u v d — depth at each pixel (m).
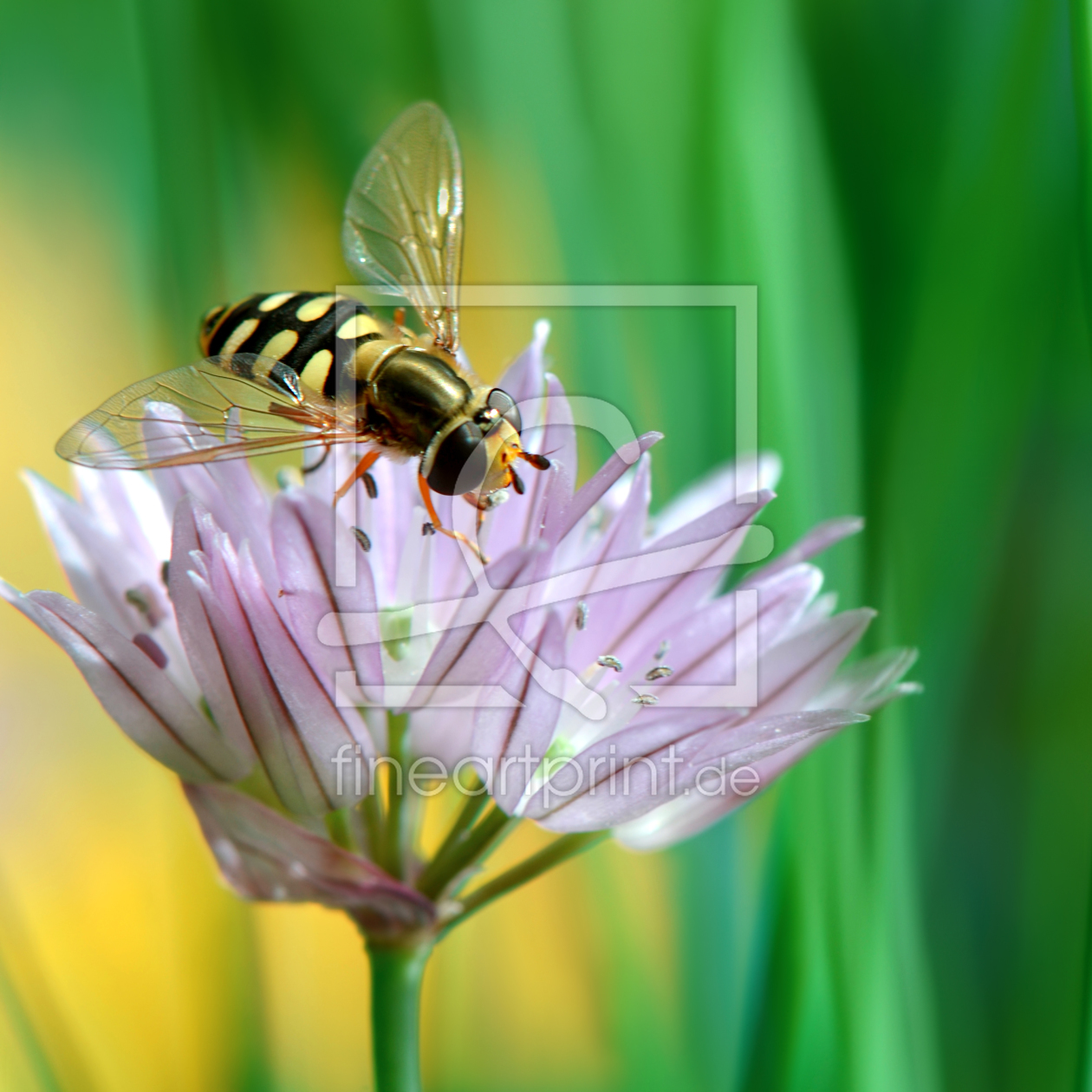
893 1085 0.16
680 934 0.17
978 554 0.17
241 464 0.16
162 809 0.18
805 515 0.17
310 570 0.15
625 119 0.18
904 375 0.17
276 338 0.16
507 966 0.18
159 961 0.18
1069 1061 0.17
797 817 0.16
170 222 0.17
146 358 0.18
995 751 0.17
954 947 0.17
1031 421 0.17
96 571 0.16
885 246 0.17
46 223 0.20
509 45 0.18
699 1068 0.17
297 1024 0.18
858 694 0.16
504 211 0.18
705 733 0.15
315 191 0.18
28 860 0.18
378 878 0.15
